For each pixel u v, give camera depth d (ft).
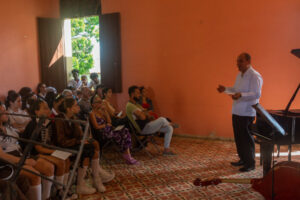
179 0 19.19
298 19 16.25
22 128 12.77
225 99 18.34
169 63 20.02
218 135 18.83
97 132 12.82
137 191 10.84
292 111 12.32
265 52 17.15
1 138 9.11
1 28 20.81
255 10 17.10
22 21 22.11
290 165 7.79
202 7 18.48
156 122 14.87
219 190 10.82
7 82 21.36
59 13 24.07
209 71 18.71
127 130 13.98
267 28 16.94
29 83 22.86
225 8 17.83
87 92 13.17
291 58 16.62
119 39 21.56
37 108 9.63
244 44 17.57
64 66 24.26
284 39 16.65
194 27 18.88
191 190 10.87
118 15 21.31
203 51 18.75
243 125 12.66
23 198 6.88
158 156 15.37
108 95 16.43
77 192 10.52
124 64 21.75
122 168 13.47
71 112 10.14
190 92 19.48
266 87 17.34
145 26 20.59
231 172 12.75
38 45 23.32
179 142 18.44
